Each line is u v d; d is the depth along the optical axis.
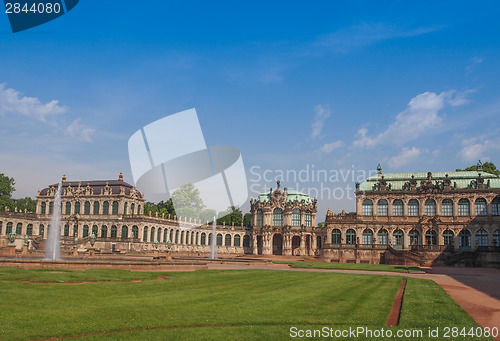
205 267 67.06
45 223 164.12
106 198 157.00
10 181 174.75
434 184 132.00
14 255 87.50
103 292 35.84
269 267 83.00
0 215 149.62
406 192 133.12
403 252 112.12
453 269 93.69
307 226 164.62
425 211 130.88
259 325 26.36
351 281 53.16
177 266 63.50
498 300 40.22
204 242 172.75
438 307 33.88
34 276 42.41
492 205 124.62
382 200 135.75
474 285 54.25
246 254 165.50
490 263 105.88
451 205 128.75
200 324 26.12
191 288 41.03
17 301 29.91
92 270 51.81
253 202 174.00
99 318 26.34
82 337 22.84
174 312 28.83
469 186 127.56
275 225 167.50
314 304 33.66
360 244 132.75
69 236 158.00
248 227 173.38
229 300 34.25
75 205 161.38
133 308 29.53
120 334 23.44
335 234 138.62
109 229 154.12
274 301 34.41
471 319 29.70
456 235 125.50
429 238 128.50
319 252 161.75
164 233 160.75
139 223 148.62
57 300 31.12
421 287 47.91
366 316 29.66
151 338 22.84
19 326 23.88
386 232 133.12
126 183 161.88
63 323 24.89
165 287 40.91
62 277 42.88
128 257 90.75
